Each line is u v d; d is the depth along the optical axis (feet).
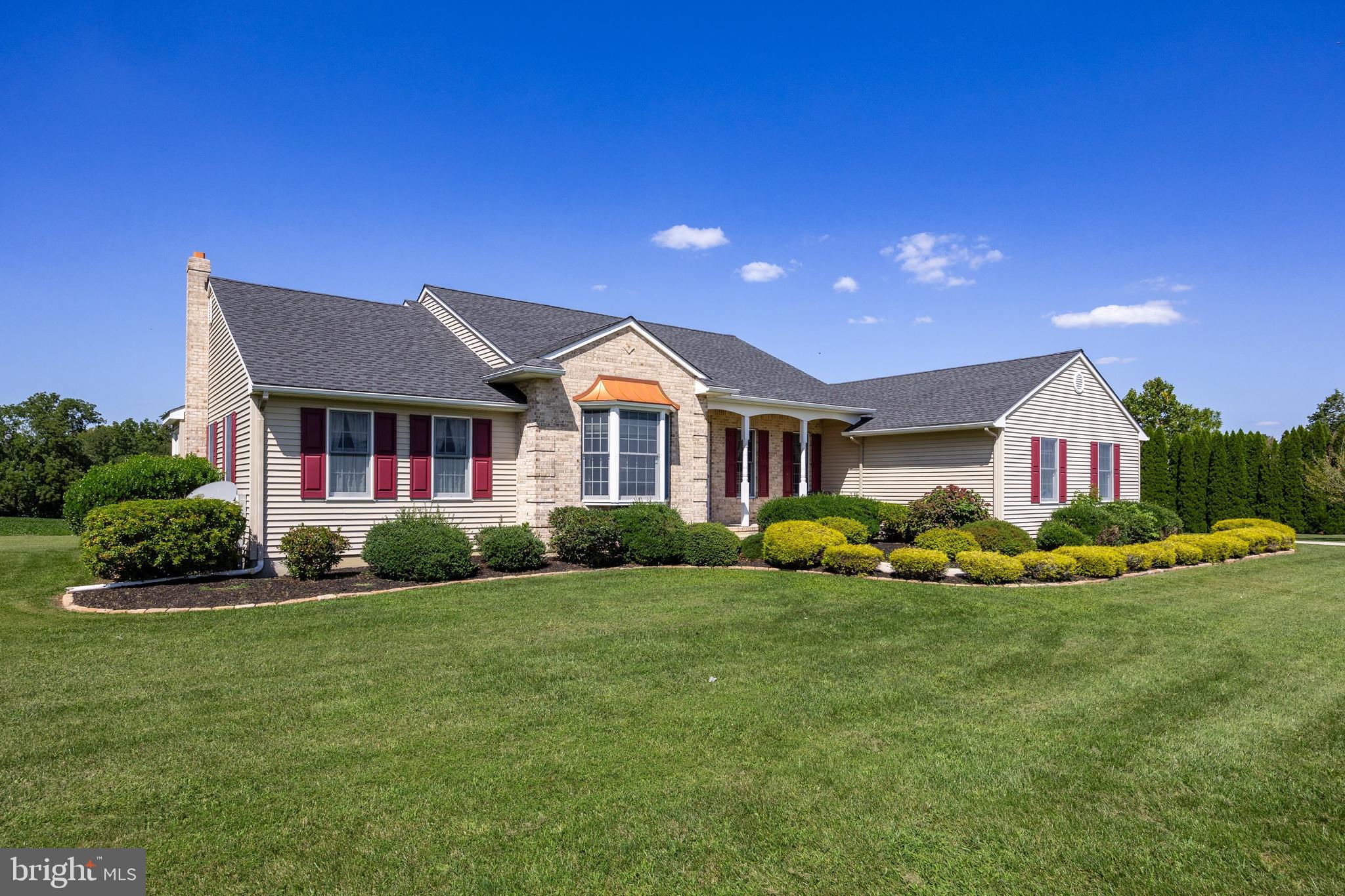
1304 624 35.12
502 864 13.78
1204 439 94.58
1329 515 89.45
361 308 63.72
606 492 57.36
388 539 43.52
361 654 27.76
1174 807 16.40
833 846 14.57
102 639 29.71
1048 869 13.94
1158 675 26.40
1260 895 13.20
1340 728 21.31
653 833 14.92
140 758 18.13
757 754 18.81
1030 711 22.49
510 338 61.77
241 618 33.50
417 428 51.90
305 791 16.49
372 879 13.28
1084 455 76.02
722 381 71.20
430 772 17.51
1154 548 53.52
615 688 23.90
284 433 46.47
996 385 74.13
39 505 145.48
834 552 47.47
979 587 43.45
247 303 56.13
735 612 35.70
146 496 50.37
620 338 59.41
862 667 26.81
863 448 79.61
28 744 18.97
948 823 15.55
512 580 44.27
